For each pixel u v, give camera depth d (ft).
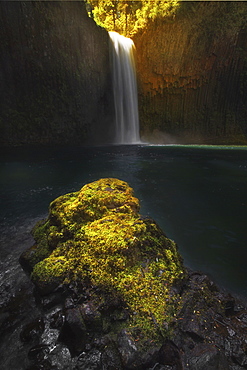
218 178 26.71
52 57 57.77
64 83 62.08
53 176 27.14
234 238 12.61
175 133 97.76
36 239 9.28
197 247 11.52
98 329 4.99
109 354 4.55
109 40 76.13
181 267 6.72
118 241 6.68
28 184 23.52
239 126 98.22
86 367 4.47
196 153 49.24
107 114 79.05
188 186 23.29
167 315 5.05
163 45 85.92
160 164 35.42
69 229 7.84
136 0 88.48
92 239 7.00
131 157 42.86
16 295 6.75
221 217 15.53
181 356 4.39
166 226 14.05
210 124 98.94
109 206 8.95
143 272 6.08
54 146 62.13
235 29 84.79
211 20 83.56
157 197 19.60
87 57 68.13
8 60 50.03
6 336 5.39
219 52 89.30
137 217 8.50
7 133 52.70
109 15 96.07
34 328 5.42
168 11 80.12
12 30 48.93
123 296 5.46
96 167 32.89
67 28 60.29
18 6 48.73
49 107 59.82
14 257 9.14
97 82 73.20
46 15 54.39
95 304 5.35
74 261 6.57
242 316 5.87
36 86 56.29
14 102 53.11
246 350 4.64
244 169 31.76
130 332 4.72
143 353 4.36
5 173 28.25
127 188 10.91
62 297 5.97
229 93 96.32
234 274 9.27
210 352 4.40
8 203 17.67
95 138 75.51
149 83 91.45
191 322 5.04
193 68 91.09
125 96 84.99
